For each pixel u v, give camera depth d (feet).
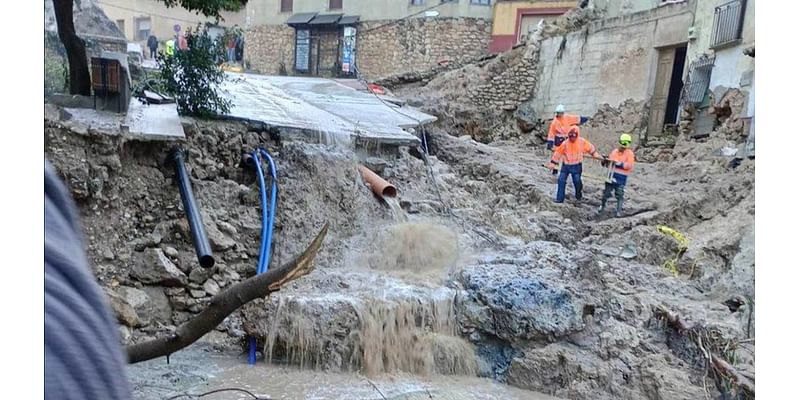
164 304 24.07
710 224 35.94
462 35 85.46
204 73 31.71
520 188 41.55
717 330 23.06
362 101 52.39
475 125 68.74
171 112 30.12
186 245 25.38
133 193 24.95
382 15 88.43
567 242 34.12
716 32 47.96
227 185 28.53
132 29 87.25
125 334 22.27
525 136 68.23
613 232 35.50
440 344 23.39
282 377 21.84
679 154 50.55
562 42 65.16
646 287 28.04
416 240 28.81
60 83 29.58
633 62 57.67
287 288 24.62
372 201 32.32
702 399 21.06
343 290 24.76
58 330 2.20
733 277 27.71
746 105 43.73
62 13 27.71
